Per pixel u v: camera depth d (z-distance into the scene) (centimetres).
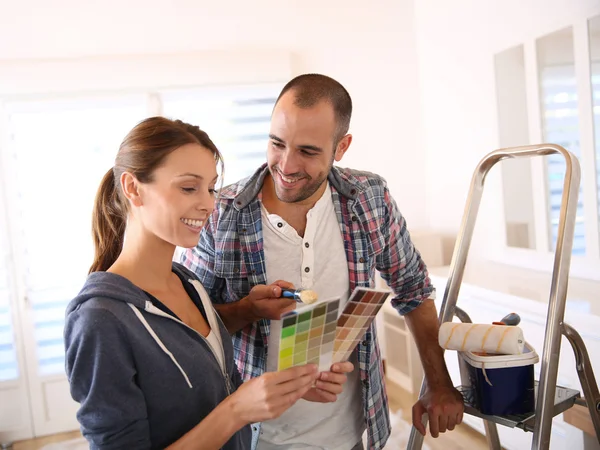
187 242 113
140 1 362
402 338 374
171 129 110
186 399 108
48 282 354
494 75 326
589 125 264
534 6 292
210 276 155
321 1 387
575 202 130
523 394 133
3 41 348
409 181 407
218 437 103
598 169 262
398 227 163
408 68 401
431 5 380
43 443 345
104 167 361
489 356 135
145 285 114
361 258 154
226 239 150
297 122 132
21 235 350
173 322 111
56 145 354
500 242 336
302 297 126
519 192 317
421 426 150
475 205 158
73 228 357
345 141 154
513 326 134
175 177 108
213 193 119
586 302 236
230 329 147
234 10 375
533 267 311
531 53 296
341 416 156
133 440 100
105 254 121
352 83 395
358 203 153
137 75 359
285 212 150
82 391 100
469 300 287
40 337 354
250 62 372
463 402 146
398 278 167
